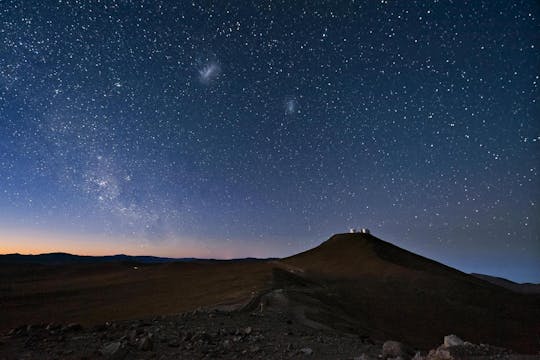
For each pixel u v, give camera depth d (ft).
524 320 189.47
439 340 137.08
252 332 43.70
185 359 30.32
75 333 37.14
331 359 32.94
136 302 141.90
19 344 32.07
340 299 163.02
